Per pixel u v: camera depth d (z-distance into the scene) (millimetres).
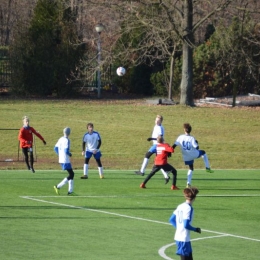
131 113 106500
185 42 113938
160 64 134000
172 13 118500
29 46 126125
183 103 114625
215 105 117125
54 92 127688
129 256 33875
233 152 80875
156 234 39688
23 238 37844
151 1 112500
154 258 33500
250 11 112438
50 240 37438
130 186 57875
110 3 116125
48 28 126375
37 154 78375
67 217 44312
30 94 127062
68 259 32969
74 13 131250
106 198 51844
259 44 119500
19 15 169250
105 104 116562
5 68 131625
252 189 57812
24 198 51125
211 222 43875
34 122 96500
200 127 96250
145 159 58781
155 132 59094
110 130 91812
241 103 119250
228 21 138375
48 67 126125
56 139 86062
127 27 117062
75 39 126750
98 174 65438
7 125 93062
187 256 28312
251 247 37031
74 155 78062
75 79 123500
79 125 95188
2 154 78188
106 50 127938
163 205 49312
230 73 122750
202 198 53062
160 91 130875
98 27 118688
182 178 63688
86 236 38688
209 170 56219
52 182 59438
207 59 126125
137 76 133125
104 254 34281
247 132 93500
